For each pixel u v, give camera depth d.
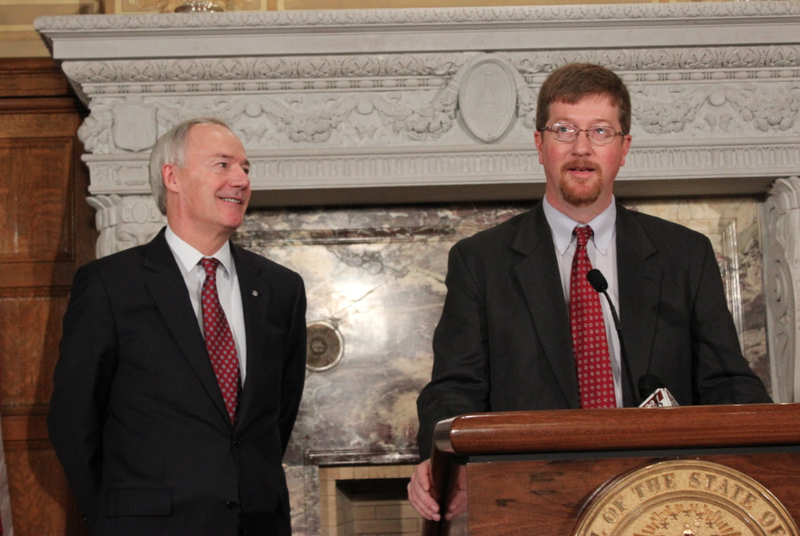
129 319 2.11
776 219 3.38
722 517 0.93
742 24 3.17
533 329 1.70
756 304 3.49
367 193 3.31
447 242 3.49
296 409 2.54
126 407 2.06
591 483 0.95
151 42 3.11
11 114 3.45
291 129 3.17
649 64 3.20
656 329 1.68
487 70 3.18
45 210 3.41
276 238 3.46
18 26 3.68
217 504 1.97
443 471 1.13
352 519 3.87
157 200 2.36
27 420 3.29
